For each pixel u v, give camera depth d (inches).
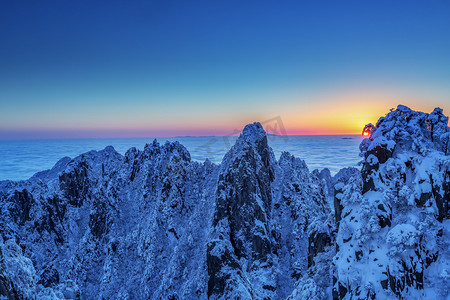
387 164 1010.7
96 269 2605.8
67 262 2775.6
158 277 2197.3
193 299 1770.4
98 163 4475.9
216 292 1612.9
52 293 944.3
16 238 2541.8
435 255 859.4
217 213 2124.8
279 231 2082.9
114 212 2856.8
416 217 920.3
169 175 2659.9
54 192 3324.3
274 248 2003.0
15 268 777.6
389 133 1056.8
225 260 1653.5
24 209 2758.4
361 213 968.9
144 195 2891.2
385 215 940.6
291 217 2235.5
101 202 2893.7
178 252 2160.4
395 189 979.3
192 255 2140.7
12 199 2714.1
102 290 2324.1
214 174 2657.5
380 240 917.2
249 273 1862.7
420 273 842.2
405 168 987.9
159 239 2370.8
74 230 3161.9
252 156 2222.0
